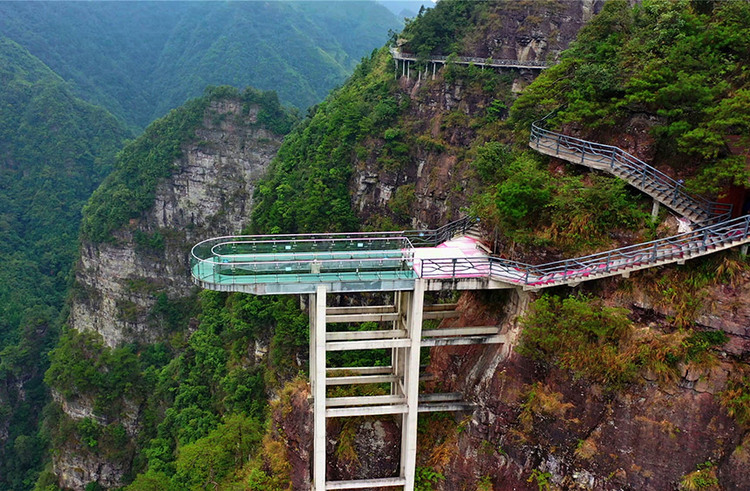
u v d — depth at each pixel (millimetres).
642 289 34125
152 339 128500
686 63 37219
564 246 38125
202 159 138750
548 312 35906
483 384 40000
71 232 171500
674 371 32062
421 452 43094
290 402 47094
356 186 88750
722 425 30641
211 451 58625
